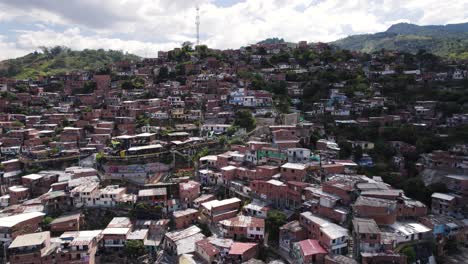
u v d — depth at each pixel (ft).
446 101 510.99
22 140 467.93
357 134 447.42
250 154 377.09
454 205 316.81
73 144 451.53
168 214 330.95
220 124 480.23
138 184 369.50
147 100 561.43
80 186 351.46
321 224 254.68
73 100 628.28
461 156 377.30
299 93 596.70
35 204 339.36
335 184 290.97
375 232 231.71
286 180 324.80
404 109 513.04
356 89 574.97
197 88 612.29
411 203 290.15
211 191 355.97
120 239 287.28
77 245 261.24
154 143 433.89
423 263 249.96
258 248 267.18
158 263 272.51
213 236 285.23
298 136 433.07
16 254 251.60
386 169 377.50
